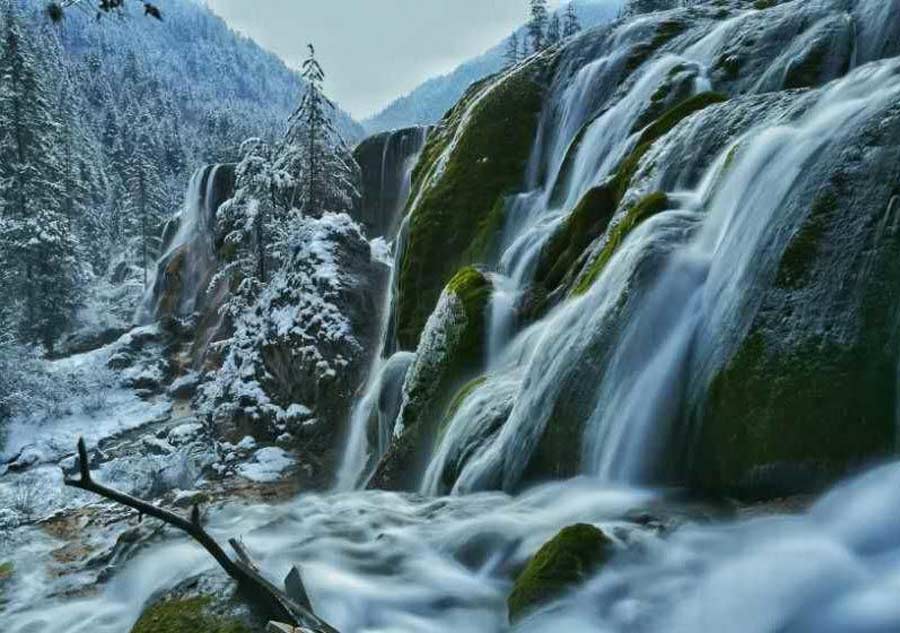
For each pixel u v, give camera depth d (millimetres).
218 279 29906
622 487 6293
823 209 5719
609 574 4414
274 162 31547
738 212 6684
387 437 14719
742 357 5648
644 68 16609
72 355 33250
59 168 38531
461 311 11312
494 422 8453
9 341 26984
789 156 6555
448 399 10836
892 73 7172
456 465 8602
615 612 4094
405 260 18156
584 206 11328
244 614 4238
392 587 5258
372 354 18891
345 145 31625
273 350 19422
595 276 8164
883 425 4766
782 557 4160
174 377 27453
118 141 81125
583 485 6566
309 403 18141
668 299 6684
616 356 6844
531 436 7430
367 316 19750
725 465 5598
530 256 12133
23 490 16609
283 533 6758
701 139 9438
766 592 3918
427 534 6234
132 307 42562
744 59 14031
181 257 38125
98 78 118312
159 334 29750
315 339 18719
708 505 5469
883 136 5742
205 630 4125
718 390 5746
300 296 19859
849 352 5031
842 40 12367
